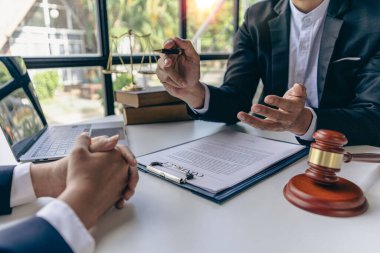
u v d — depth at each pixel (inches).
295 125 24.8
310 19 39.1
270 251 12.6
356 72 35.6
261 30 43.3
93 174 14.4
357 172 21.5
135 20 58.6
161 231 14.1
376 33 33.7
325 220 15.2
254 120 23.2
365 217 15.6
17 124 25.2
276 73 42.6
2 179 16.6
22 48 44.8
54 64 46.3
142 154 25.7
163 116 38.8
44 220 11.2
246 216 15.6
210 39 76.8
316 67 40.2
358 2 36.5
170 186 19.2
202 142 27.9
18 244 10.0
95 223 13.7
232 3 79.8
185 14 67.7
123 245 13.0
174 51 28.8
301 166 22.7
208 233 14.0
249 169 21.3
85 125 34.9
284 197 17.7
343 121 26.4
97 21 51.7
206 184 18.8
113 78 54.4
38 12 45.4
